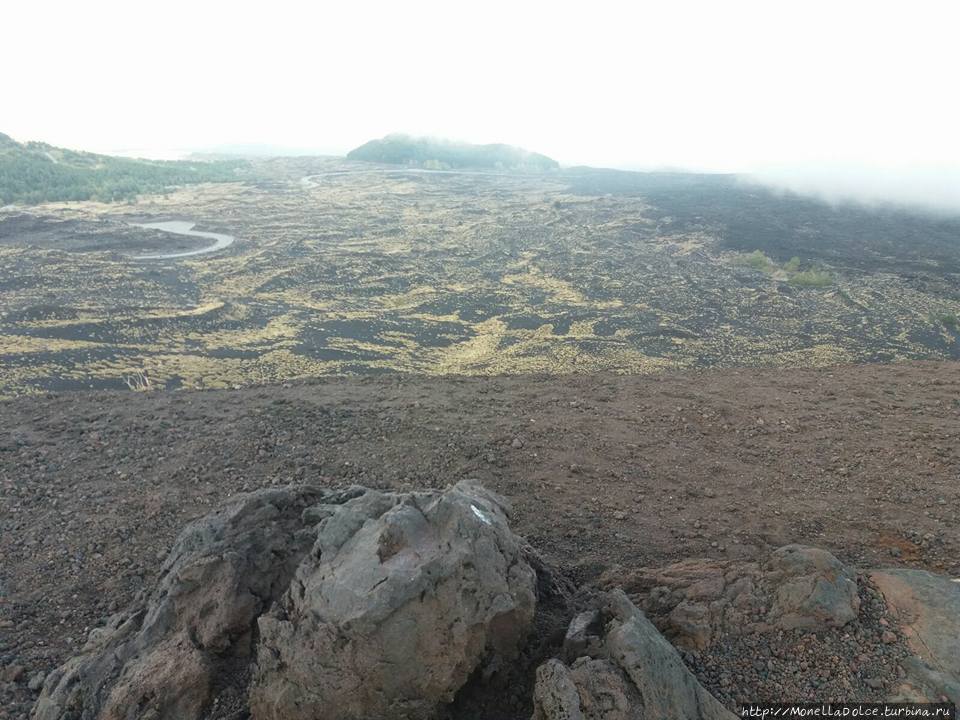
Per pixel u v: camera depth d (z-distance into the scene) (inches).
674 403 526.9
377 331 1608.0
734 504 375.2
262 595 251.6
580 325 1678.2
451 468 426.9
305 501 298.4
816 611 230.5
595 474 415.5
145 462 444.8
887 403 510.6
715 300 1942.7
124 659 244.4
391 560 216.7
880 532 336.2
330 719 198.7
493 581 221.0
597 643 217.2
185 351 1378.0
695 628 233.0
